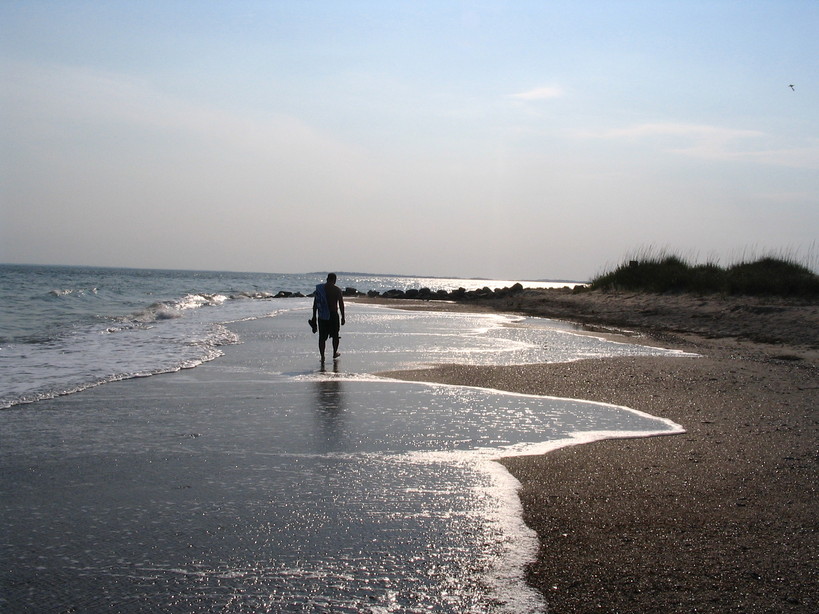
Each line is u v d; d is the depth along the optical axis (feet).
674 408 29.55
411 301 143.43
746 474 19.70
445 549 14.46
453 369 41.04
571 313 94.79
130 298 133.49
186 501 17.24
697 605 12.03
